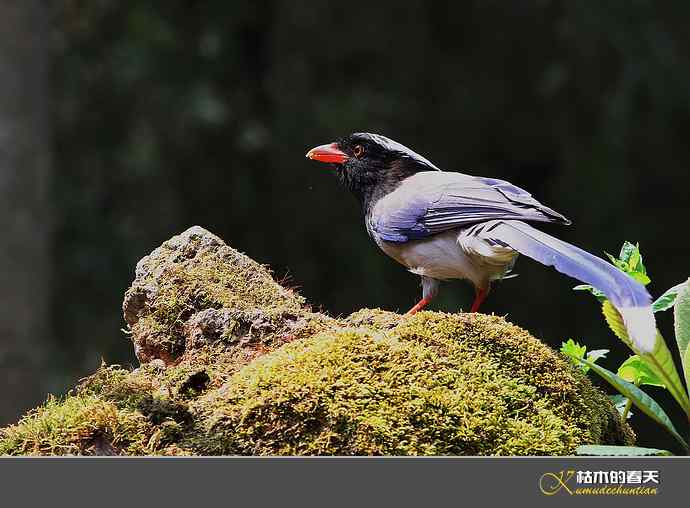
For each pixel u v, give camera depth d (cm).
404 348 514
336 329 567
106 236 1983
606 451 476
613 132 2162
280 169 2195
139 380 559
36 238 1462
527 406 511
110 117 2041
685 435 1786
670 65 2130
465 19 2314
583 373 564
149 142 2055
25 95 1459
